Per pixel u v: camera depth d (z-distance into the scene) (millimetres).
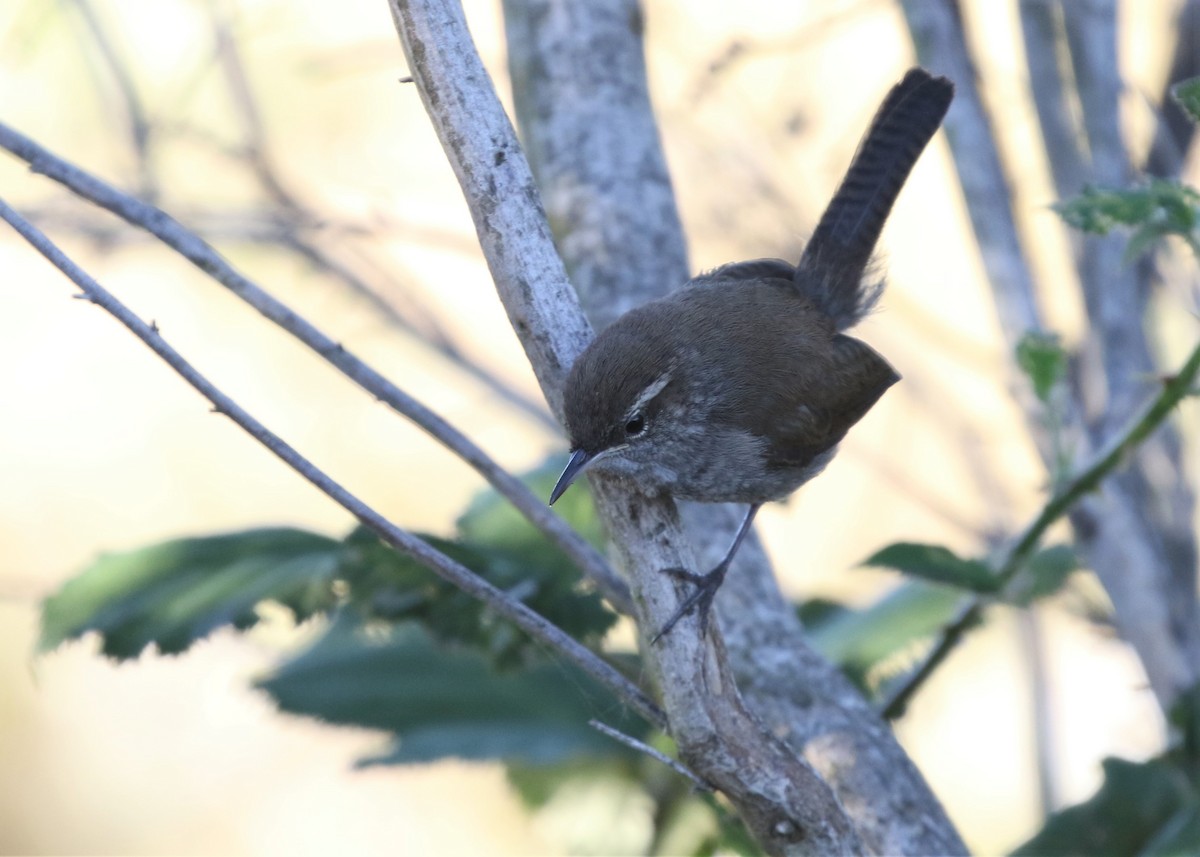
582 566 7730
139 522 18766
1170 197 7125
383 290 14273
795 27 15672
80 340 19922
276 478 18984
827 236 9328
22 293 20062
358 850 17422
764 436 8484
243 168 14734
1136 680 11984
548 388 7289
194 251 7574
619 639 10352
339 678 8750
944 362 15867
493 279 7051
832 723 7641
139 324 6051
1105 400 9562
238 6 14328
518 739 8328
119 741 18281
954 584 7789
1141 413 7629
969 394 15742
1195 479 10383
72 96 14398
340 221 13898
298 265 14508
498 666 8227
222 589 8453
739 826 8297
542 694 8688
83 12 13953
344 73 14273
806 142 13688
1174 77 10914
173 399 19391
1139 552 8961
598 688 8602
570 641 6199
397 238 13531
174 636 8250
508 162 6785
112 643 8312
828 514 17734
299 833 17703
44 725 18203
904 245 17484
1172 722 8281
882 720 8016
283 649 10008
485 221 6852
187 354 19391
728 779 6027
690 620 6238
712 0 16016
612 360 7902
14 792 17922
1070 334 11445
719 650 6207
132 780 18094
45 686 18281
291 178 15180
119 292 19609
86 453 19125
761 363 8500
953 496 16672
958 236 17438
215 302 18844
